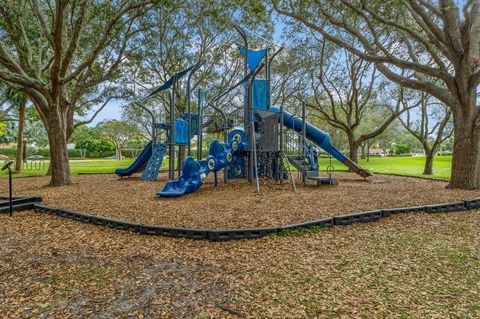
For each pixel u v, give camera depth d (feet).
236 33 59.11
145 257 13.55
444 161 109.50
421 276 11.46
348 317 8.72
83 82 44.96
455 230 17.54
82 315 8.89
